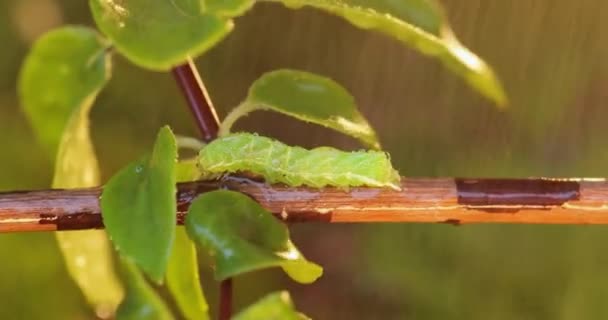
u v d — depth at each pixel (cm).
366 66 95
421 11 32
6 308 74
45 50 35
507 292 85
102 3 28
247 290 85
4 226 32
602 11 89
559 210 33
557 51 92
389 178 32
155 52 28
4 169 81
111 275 36
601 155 91
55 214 32
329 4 30
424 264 87
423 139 93
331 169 32
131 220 29
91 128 88
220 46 92
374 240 90
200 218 30
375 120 94
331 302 87
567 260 84
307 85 33
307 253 90
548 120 92
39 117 35
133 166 29
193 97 33
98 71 35
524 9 91
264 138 32
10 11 90
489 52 92
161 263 28
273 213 32
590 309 82
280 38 94
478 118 93
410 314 85
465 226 87
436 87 94
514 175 90
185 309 33
